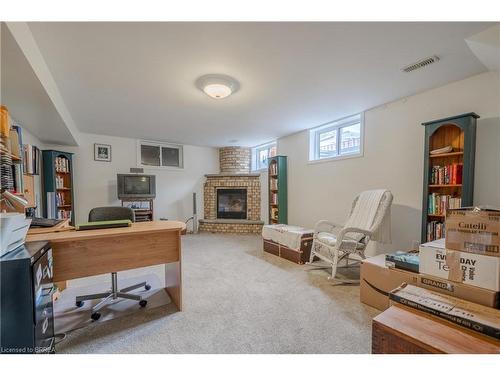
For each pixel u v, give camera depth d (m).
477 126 2.27
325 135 4.14
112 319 1.80
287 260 3.34
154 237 1.91
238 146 5.99
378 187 3.16
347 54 1.91
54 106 2.40
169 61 2.00
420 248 1.38
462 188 2.19
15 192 1.83
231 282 2.53
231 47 1.80
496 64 1.96
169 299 2.14
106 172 4.80
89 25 1.53
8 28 1.27
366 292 2.04
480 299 1.15
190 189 5.84
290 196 4.75
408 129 2.82
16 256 1.09
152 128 4.27
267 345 1.49
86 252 1.66
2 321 1.03
